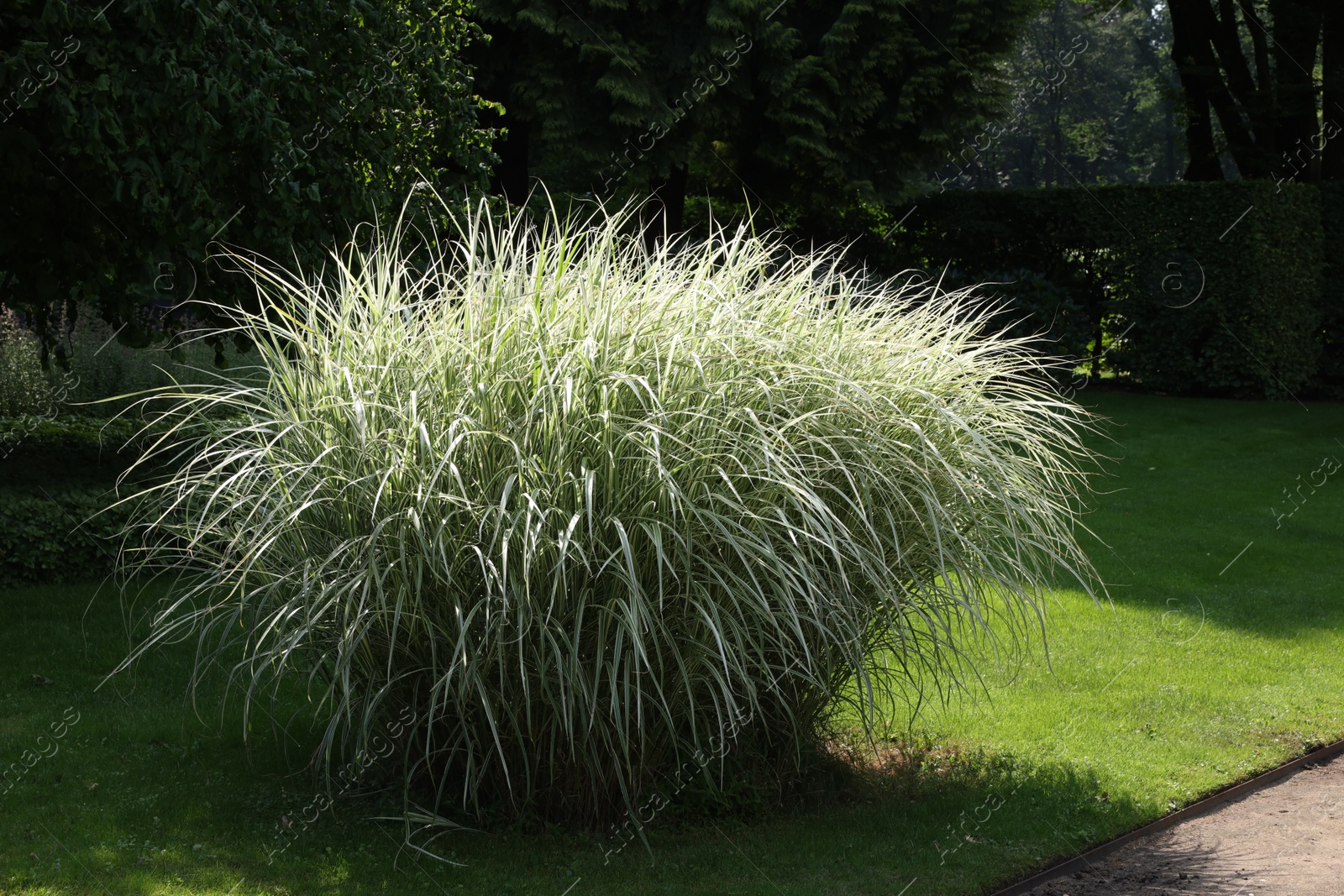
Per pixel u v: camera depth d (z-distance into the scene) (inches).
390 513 123.1
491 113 488.1
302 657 141.7
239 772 151.7
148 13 203.5
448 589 121.0
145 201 209.0
